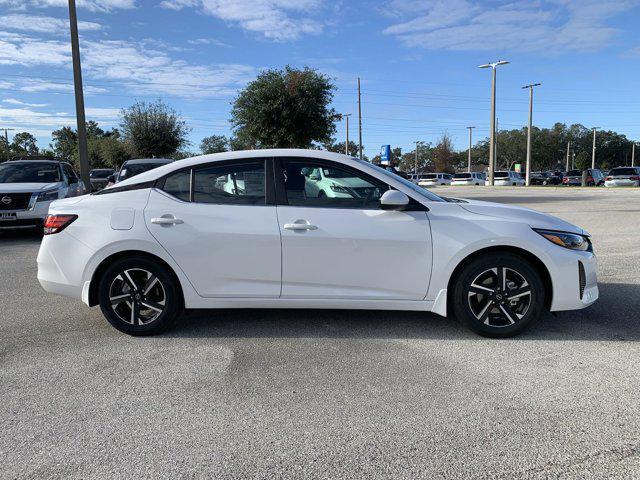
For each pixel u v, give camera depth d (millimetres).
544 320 4762
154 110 32344
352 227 4199
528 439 2770
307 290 4281
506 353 3977
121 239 4270
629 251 8195
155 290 4410
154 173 4480
